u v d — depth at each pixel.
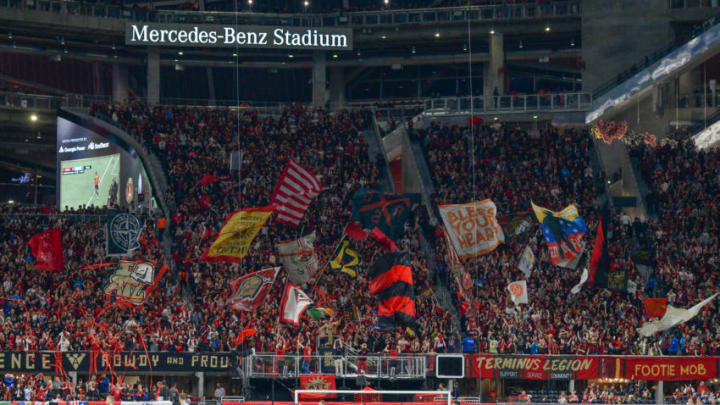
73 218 69.81
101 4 81.56
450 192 71.06
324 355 53.28
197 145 76.00
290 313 52.62
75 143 79.00
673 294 60.09
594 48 82.38
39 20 79.19
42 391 51.91
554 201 70.50
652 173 73.12
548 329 57.56
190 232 64.31
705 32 74.44
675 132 76.50
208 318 57.56
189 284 61.44
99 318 56.72
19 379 52.69
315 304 57.69
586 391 55.28
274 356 52.69
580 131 79.75
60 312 56.66
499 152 75.62
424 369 53.19
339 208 69.44
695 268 63.00
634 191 72.75
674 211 68.88
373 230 57.62
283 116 79.50
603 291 60.38
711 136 75.44
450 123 80.75
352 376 52.53
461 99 81.00
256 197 70.44
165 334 56.03
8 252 64.69
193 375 57.75
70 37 82.94
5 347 54.25
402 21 84.81
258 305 53.56
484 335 57.28
